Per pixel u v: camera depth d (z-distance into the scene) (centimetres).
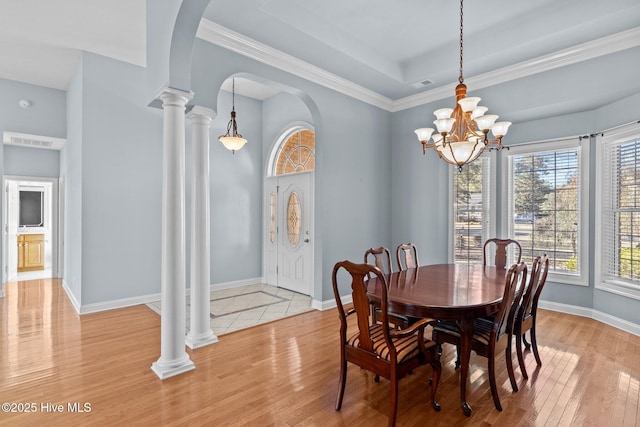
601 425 197
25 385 240
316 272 437
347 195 459
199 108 307
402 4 320
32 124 490
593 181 388
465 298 223
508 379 251
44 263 710
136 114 449
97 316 399
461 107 270
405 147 511
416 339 210
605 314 372
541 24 331
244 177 581
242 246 578
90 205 411
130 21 344
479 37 376
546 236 423
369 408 215
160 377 250
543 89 378
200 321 314
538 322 375
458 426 196
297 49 362
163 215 261
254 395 229
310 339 329
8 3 312
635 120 338
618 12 288
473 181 463
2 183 477
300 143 552
